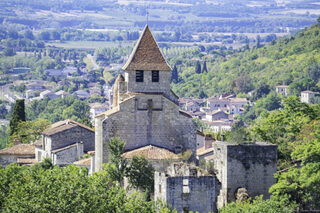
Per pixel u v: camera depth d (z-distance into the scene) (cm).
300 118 13212
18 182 10106
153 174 11694
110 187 10781
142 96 13112
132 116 13075
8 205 9175
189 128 13238
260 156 10394
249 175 10375
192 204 9681
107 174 11631
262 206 9356
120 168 11900
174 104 13188
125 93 13300
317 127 11825
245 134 10875
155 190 10125
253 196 10381
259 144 10525
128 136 13062
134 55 13350
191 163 12044
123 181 11819
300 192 9838
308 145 10312
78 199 9069
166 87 13288
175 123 13212
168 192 9644
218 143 10706
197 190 9688
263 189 10400
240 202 9894
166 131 13200
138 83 13225
